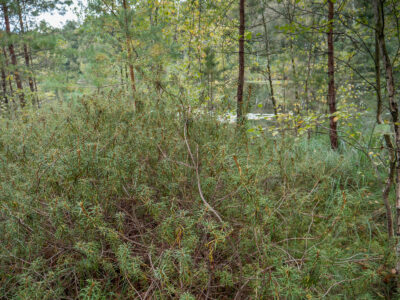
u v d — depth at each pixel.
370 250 2.38
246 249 1.96
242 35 4.30
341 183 3.53
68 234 1.82
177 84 2.85
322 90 6.19
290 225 2.21
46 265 1.82
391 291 1.96
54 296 1.61
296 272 1.61
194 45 7.17
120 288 1.92
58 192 1.99
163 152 2.28
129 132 2.46
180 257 1.47
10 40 6.73
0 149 2.52
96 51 5.90
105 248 1.94
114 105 2.81
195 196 2.17
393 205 2.93
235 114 3.46
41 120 2.94
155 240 2.00
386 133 1.98
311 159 2.87
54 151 1.90
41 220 1.88
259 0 5.29
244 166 1.94
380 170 3.63
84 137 2.22
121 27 5.45
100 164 2.06
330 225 1.96
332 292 1.86
